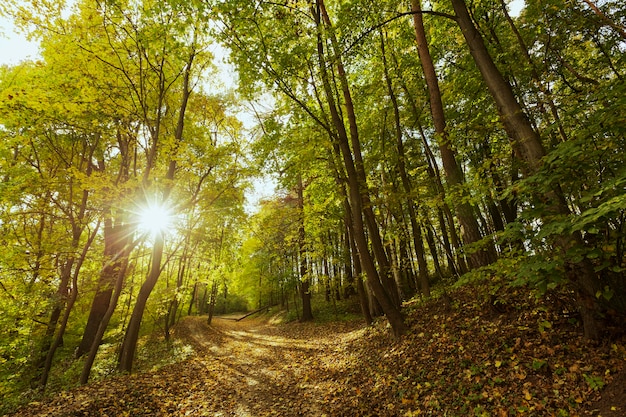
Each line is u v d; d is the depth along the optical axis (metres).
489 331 5.66
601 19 7.33
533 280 3.43
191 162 9.22
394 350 7.25
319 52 7.91
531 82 7.64
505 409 3.82
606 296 3.23
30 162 11.37
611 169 3.42
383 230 13.12
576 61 8.68
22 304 9.25
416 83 10.87
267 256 22.08
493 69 4.80
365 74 11.27
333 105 8.46
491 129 5.30
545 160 3.62
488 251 7.08
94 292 11.38
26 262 9.23
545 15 7.54
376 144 12.20
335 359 9.07
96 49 8.36
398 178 13.14
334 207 13.81
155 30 7.85
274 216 13.80
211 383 8.33
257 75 7.64
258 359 11.27
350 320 16.19
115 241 14.23
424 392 5.03
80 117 8.71
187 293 16.61
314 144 9.62
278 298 35.62
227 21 7.20
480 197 4.95
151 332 19.36
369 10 7.03
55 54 8.16
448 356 5.69
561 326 4.71
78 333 13.62
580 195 3.83
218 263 16.47
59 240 10.21
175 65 10.13
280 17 7.52
